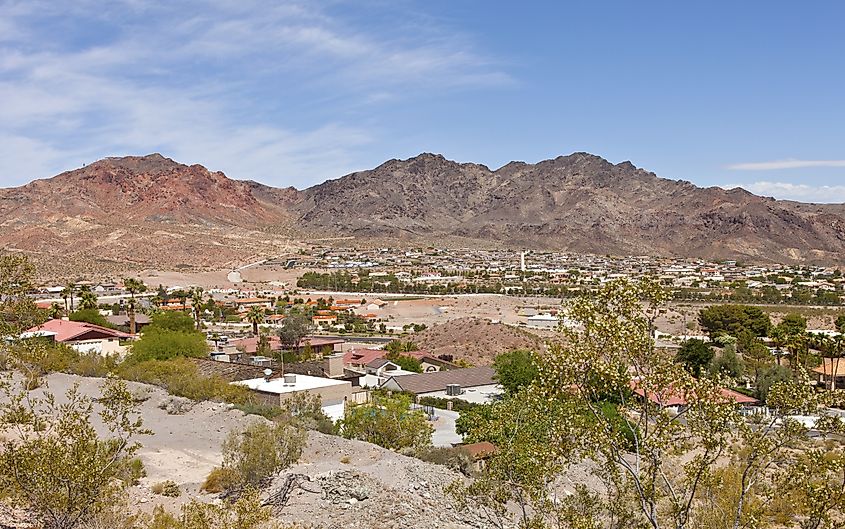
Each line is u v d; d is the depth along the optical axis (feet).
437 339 393.09
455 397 230.27
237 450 93.04
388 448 128.06
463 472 108.99
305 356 306.96
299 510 78.07
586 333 49.93
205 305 542.57
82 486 52.29
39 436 53.83
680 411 49.34
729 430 48.49
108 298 579.07
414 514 80.23
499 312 557.74
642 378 49.21
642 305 50.06
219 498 83.56
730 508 58.34
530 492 63.31
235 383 165.07
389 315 562.25
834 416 48.57
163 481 91.04
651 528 56.03
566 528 61.05
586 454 51.44
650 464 49.62
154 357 221.87
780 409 49.29
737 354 313.53
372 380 247.70
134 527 60.85
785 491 49.78
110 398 60.70
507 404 68.03
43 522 53.52
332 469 92.94
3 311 70.69
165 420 128.98
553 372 50.16
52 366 164.35
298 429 110.52
